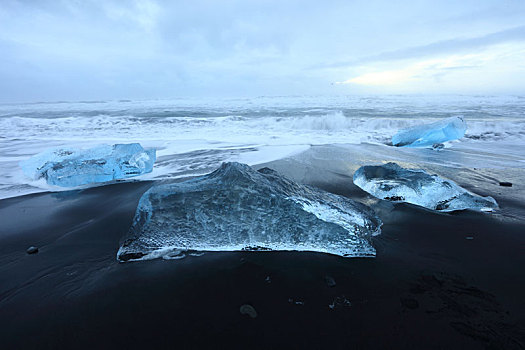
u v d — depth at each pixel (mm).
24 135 8016
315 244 2078
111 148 4492
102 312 1525
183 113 14250
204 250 2109
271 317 1476
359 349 1278
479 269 1875
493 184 3674
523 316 1440
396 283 1737
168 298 1629
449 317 1448
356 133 8281
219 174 2383
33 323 1456
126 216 2822
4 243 2312
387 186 3217
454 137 6102
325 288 1700
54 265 1981
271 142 6926
